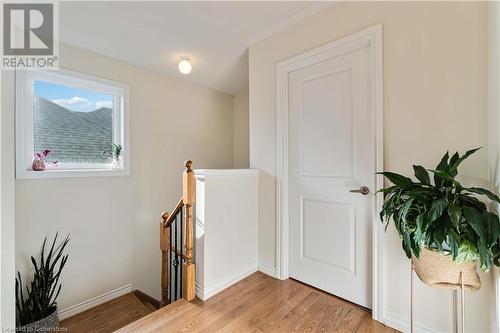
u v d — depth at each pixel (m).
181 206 2.11
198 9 1.91
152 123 3.08
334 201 1.92
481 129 1.25
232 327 1.58
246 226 2.28
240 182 2.23
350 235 1.83
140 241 2.95
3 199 1.28
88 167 2.63
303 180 2.12
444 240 1.01
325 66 1.97
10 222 1.30
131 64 2.88
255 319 1.65
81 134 2.59
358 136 1.78
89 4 1.83
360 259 1.78
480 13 1.25
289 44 2.14
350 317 1.66
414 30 1.47
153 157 3.09
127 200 2.84
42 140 2.34
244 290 2.03
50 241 2.29
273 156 2.27
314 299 1.88
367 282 1.74
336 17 1.83
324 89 1.98
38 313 1.95
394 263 1.54
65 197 2.39
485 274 1.26
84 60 2.52
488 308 1.24
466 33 1.30
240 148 4.02
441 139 1.38
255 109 2.42
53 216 2.31
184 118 3.42
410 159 1.48
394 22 1.55
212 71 3.11
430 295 1.42
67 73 2.41
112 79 2.72
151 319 1.66
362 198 1.77
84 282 2.50
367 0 1.67
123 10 1.91
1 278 1.26
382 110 1.59
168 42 2.41
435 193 1.14
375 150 1.61
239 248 2.21
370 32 1.63
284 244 2.21
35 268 2.07
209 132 3.74
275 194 2.25
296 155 2.18
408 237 1.12
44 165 2.28
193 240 2.07
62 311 2.34
